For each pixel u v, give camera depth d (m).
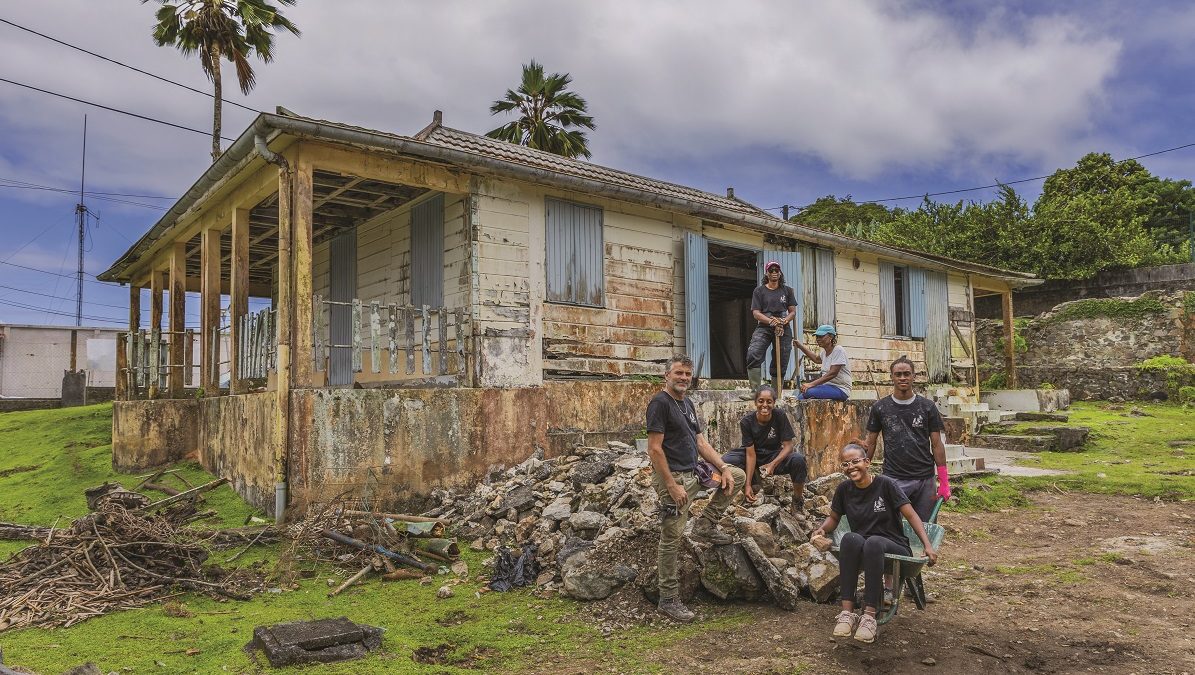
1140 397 18.03
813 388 9.11
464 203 9.18
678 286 11.27
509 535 6.84
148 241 12.30
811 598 5.34
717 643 4.59
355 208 10.84
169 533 6.50
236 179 8.84
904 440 5.21
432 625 5.05
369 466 7.64
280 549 6.73
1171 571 6.00
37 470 10.93
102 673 4.00
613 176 11.88
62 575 5.73
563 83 24.27
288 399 7.31
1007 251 23.41
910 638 4.58
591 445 9.44
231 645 4.60
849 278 14.20
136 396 11.67
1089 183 31.20
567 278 9.91
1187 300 18.56
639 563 5.47
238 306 9.15
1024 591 5.61
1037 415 15.21
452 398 8.31
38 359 23.20
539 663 4.36
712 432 8.21
